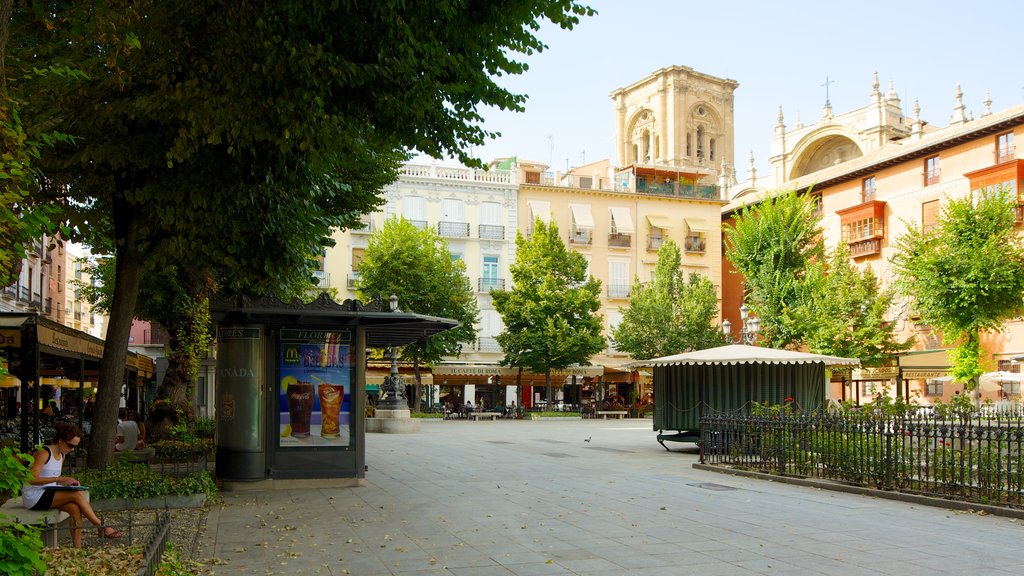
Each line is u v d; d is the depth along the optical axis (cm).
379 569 720
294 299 1278
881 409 1409
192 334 2102
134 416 2194
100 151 1030
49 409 2572
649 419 4478
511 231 5509
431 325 1389
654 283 5053
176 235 1168
